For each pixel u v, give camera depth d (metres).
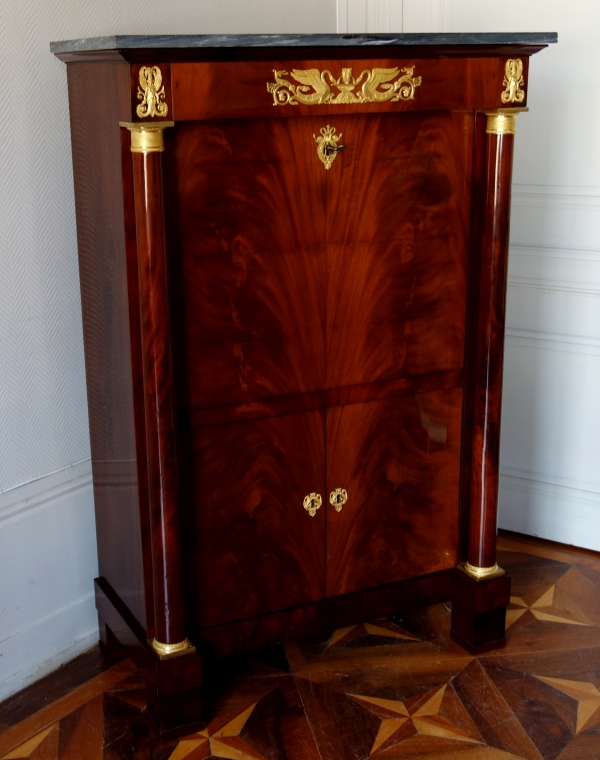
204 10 2.26
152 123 1.54
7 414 1.97
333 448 1.95
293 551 1.97
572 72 2.41
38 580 2.08
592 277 2.51
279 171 1.73
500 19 2.49
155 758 1.81
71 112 1.88
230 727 1.90
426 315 1.97
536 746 1.83
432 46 1.73
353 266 1.85
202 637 1.92
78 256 1.99
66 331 2.06
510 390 2.72
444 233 1.93
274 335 1.82
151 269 1.62
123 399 1.82
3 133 1.86
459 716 1.93
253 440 1.86
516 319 2.65
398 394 1.99
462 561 2.18
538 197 2.54
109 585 2.12
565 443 2.66
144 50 1.49
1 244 1.90
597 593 2.42
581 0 2.36
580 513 2.68
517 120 2.52
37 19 1.88
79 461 2.14
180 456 1.79
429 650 2.17
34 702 2.00
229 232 1.72
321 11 2.62
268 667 2.11
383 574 2.09
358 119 1.77
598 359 2.55
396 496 2.05
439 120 1.86
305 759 1.80
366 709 1.95
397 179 1.85
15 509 2.00
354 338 1.90
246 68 1.60
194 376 1.76
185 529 1.84
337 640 2.21
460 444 2.09
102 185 1.75
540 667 2.10
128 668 2.13
